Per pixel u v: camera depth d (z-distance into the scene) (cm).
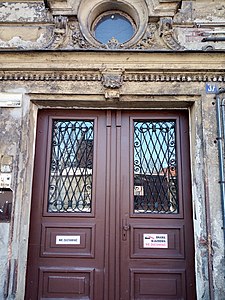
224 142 412
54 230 423
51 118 457
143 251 416
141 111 457
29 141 429
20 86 437
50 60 436
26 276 408
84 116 457
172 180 439
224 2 467
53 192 438
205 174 406
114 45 440
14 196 405
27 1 471
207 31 455
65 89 435
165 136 452
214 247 388
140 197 434
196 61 430
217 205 398
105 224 423
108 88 430
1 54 434
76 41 447
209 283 380
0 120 427
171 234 420
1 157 416
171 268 411
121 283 407
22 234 404
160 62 432
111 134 449
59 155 449
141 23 456
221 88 430
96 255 416
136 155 447
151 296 404
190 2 465
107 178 435
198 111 427
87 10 461
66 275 412
